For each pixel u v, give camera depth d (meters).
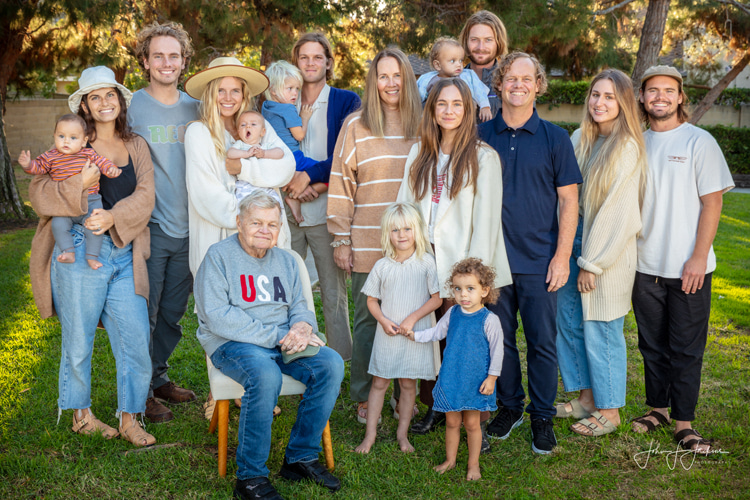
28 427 3.28
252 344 2.83
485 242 3.06
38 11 9.05
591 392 3.54
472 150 3.05
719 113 18.80
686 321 3.16
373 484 2.85
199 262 3.25
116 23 9.66
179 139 3.43
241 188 3.23
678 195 3.13
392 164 3.35
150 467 2.92
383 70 3.26
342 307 3.97
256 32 9.31
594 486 2.86
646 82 3.22
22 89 14.03
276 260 3.02
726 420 3.46
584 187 3.25
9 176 9.71
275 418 3.50
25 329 4.79
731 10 12.52
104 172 2.99
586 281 3.24
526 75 3.02
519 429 3.41
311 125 3.91
